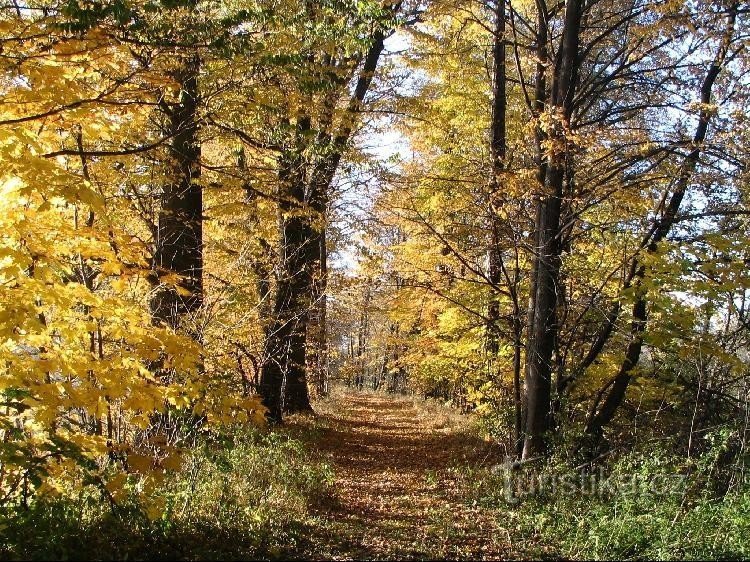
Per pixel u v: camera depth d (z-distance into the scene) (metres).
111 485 5.05
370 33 9.10
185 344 5.49
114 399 5.82
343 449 13.18
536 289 10.43
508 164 11.48
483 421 12.78
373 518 7.84
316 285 13.81
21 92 4.98
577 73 10.88
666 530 6.11
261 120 9.55
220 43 5.80
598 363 12.50
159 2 5.30
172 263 9.34
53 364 4.96
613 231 11.39
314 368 18.78
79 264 6.40
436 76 15.16
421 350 20.55
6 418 4.86
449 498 9.09
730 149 10.16
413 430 17.22
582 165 11.26
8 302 4.69
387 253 18.69
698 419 9.98
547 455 9.50
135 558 5.02
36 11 5.80
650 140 10.39
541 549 6.62
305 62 7.90
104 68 6.00
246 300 10.25
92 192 4.77
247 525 6.30
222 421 5.82
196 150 9.66
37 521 4.96
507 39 12.48
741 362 9.40
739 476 7.57
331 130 11.39
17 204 5.07
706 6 9.91
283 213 11.80
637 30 9.74
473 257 13.09
